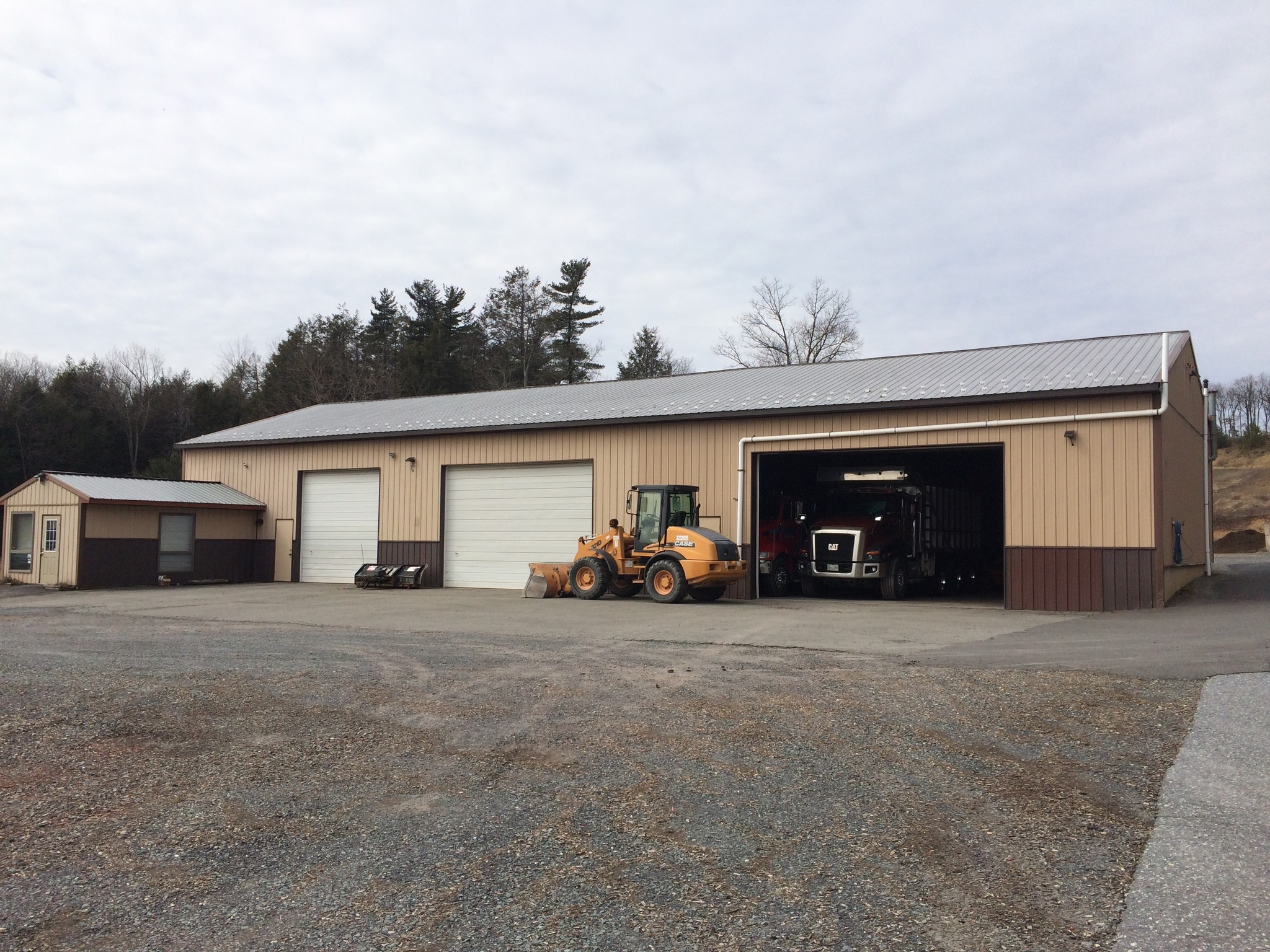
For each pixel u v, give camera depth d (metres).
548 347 55.78
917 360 22.42
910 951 3.48
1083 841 4.52
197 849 4.59
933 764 5.82
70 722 7.00
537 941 3.60
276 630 12.96
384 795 5.38
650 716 7.13
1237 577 21.23
